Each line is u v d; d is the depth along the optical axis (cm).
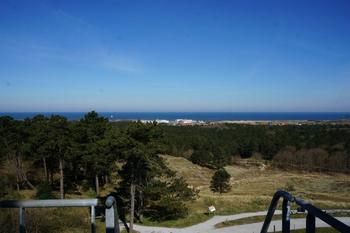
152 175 3522
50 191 3909
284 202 398
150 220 3750
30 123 4459
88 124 4675
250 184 7088
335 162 8938
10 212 888
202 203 4594
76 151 4059
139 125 3294
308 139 10888
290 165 9381
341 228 265
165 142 3456
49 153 4006
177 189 3834
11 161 4512
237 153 10712
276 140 10462
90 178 5112
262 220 3656
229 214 3944
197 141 10056
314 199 5344
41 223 1602
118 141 3203
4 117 4219
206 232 3247
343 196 5819
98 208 358
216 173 6106
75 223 1962
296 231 2912
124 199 3816
